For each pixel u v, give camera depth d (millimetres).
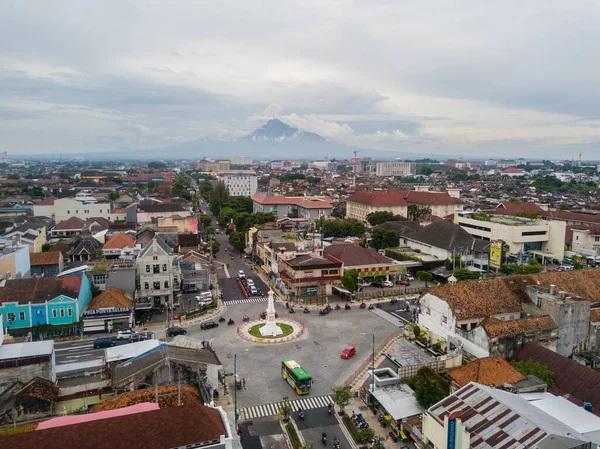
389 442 61594
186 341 81812
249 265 167000
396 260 155000
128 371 67938
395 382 73812
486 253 150750
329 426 65562
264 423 66438
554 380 69312
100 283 116625
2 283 102312
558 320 81812
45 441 42406
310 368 84188
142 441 43188
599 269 104312
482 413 52500
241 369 83500
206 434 44938
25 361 67250
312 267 128500
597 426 54375
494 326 79375
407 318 111062
